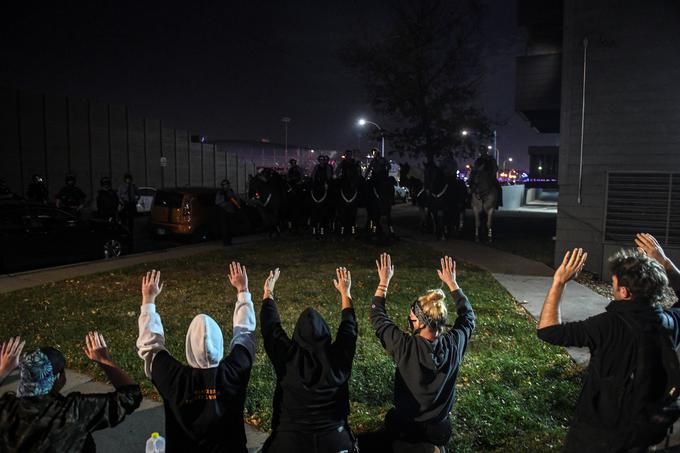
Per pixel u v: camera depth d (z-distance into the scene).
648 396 2.85
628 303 2.98
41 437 2.75
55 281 11.42
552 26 24.92
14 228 12.45
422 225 21.23
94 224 14.35
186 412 3.18
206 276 12.03
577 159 12.63
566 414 5.34
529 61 24.23
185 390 3.16
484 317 8.62
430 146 27.48
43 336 7.60
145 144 38.72
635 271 2.98
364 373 6.20
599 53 12.26
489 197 17.58
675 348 2.93
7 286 10.91
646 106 11.98
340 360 3.49
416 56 26.22
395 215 29.38
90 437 3.11
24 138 30.23
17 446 2.73
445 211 18.62
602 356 2.95
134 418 5.13
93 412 2.87
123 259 14.18
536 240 18.50
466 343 3.83
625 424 2.88
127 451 4.55
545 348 7.20
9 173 29.50
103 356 3.26
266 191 18.75
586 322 3.05
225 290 10.64
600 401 2.94
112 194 17.83
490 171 17.66
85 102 33.94
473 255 14.97
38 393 2.79
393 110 27.59
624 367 2.89
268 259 14.21
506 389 5.78
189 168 43.31
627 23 12.02
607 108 12.27
